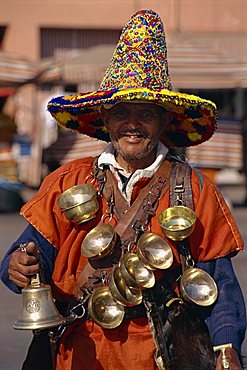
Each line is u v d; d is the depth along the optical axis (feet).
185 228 16.92
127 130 17.26
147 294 17.06
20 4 122.31
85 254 17.12
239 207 83.87
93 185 17.83
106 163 17.78
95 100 17.26
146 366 17.08
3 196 80.43
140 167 17.72
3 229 66.54
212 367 16.83
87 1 124.57
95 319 17.03
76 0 124.26
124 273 16.83
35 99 110.63
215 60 80.84
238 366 16.46
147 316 17.08
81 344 17.35
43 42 123.85
